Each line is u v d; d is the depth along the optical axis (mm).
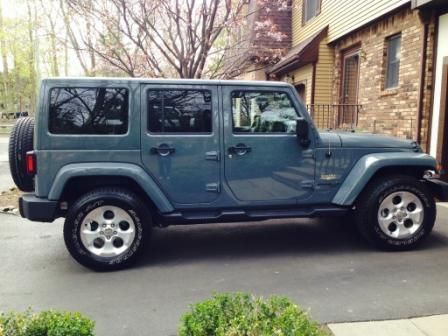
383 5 8484
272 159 4207
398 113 8250
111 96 3930
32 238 5008
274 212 4316
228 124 4113
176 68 8117
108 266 3918
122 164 3943
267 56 13180
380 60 8961
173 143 4012
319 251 4465
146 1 8016
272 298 2248
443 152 7090
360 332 2727
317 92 11680
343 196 4293
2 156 14766
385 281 3600
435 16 7156
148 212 4039
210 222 4234
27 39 24609
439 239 4781
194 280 3705
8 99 40781
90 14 8375
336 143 4332
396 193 4359
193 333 2021
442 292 3355
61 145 3846
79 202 3867
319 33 11383
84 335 1982
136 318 2996
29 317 2061
